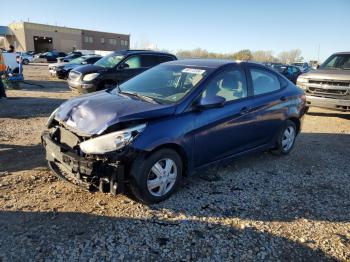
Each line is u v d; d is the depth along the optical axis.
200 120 4.32
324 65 10.55
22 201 3.97
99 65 11.57
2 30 75.56
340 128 8.93
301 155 6.32
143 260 3.07
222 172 5.23
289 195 4.52
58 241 3.26
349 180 5.17
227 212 3.97
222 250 3.27
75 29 80.62
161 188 4.05
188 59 5.63
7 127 7.42
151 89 4.75
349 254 3.31
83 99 4.49
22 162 5.22
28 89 14.44
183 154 4.23
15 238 3.28
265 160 5.92
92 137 3.77
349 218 4.01
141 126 3.79
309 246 3.41
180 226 3.63
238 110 4.86
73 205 3.94
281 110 5.70
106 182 3.77
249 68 5.30
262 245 3.38
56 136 4.28
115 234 3.42
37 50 75.38
